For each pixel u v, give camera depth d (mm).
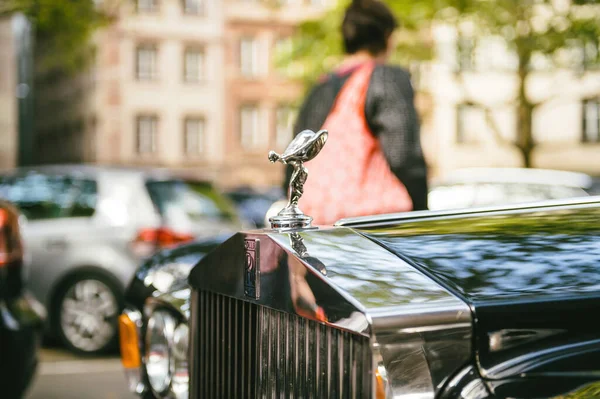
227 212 7734
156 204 7246
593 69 17891
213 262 1739
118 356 6957
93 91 40281
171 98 39500
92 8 14711
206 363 1811
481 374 1244
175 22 39438
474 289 1313
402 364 1220
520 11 16547
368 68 2938
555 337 1281
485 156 35906
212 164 40094
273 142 40531
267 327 1522
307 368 1387
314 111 3006
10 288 4082
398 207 2795
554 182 8125
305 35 17484
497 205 1862
